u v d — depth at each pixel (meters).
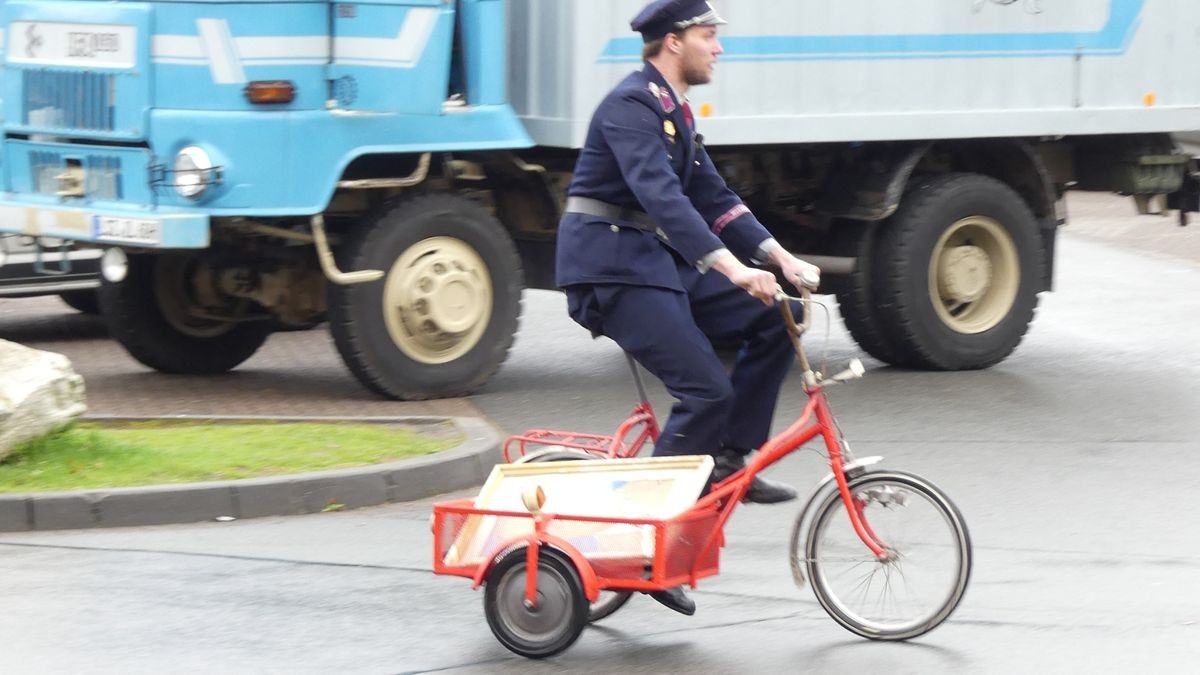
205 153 37.28
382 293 39.06
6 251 44.75
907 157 44.16
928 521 22.16
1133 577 25.70
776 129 42.50
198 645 22.22
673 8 22.44
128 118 37.84
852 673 21.23
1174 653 22.05
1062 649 22.17
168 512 28.88
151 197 37.78
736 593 24.83
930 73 44.41
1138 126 47.44
